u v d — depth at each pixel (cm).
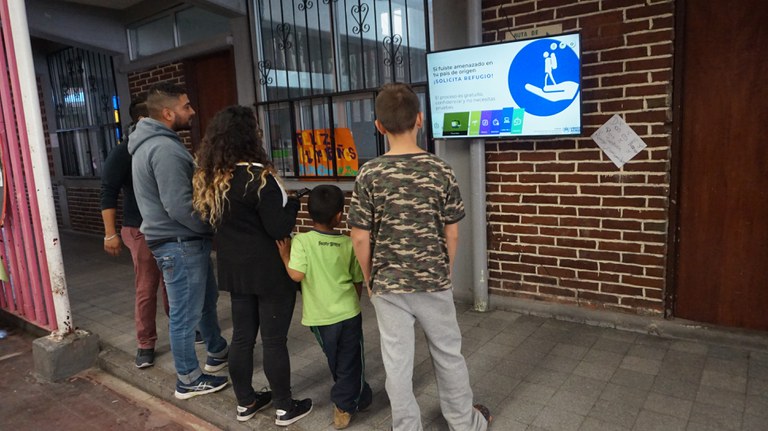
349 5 484
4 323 492
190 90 641
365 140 496
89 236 856
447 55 389
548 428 263
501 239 418
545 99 362
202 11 614
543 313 405
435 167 223
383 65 472
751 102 317
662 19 330
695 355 329
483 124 388
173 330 307
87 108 814
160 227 296
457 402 242
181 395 315
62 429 310
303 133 541
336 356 269
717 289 345
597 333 371
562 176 381
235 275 263
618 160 358
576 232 383
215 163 258
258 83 562
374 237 232
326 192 263
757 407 270
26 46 348
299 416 281
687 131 338
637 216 358
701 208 342
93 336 388
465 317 413
